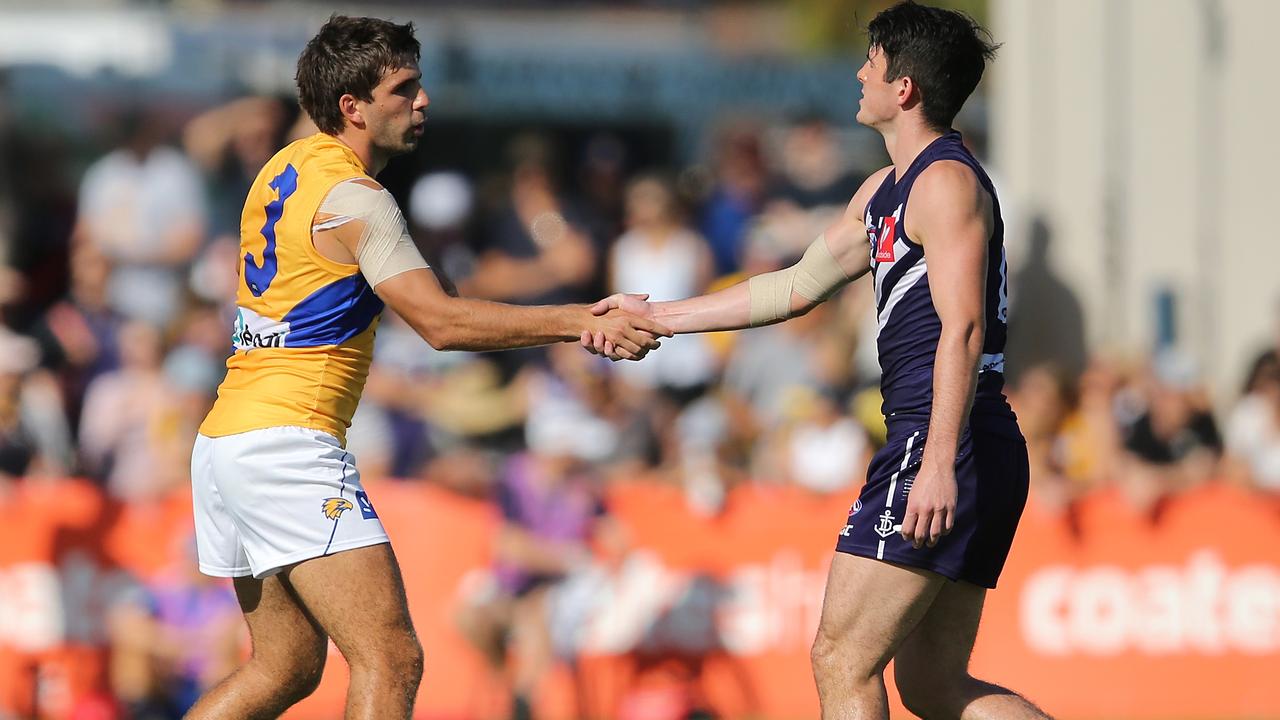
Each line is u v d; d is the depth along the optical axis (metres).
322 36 16.11
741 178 45.19
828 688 15.45
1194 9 38.81
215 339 34.56
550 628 29.38
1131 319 39.03
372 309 15.95
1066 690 30.44
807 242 41.81
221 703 16.44
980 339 14.71
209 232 42.34
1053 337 39.44
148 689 28.31
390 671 15.34
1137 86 39.03
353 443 32.84
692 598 30.06
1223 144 38.97
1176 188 39.06
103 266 38.62
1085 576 30.61
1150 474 31.77
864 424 33.06
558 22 51.28
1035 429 31.33
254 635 16.53
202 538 16.14
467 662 29.44
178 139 43.53
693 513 30.20
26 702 28.31
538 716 29.33
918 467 15.13
